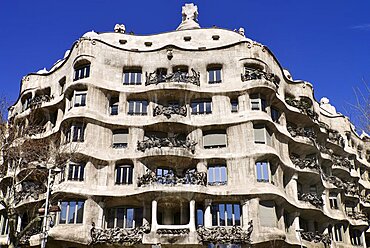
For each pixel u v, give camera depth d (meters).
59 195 39.03
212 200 40.25
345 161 57.31
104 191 40.25
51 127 47.44
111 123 43.03
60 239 37.53
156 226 38.06
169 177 39.69
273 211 39.94
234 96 44.81
